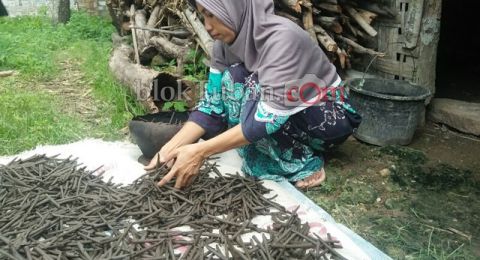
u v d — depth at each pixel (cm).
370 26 400
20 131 367
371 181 319
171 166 273
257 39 259
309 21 377
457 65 576
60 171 280
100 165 301
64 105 435
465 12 640
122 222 240
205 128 294
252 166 301
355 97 376
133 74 420
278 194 276
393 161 346
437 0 389
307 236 230
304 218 252
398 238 260
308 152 302
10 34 700
